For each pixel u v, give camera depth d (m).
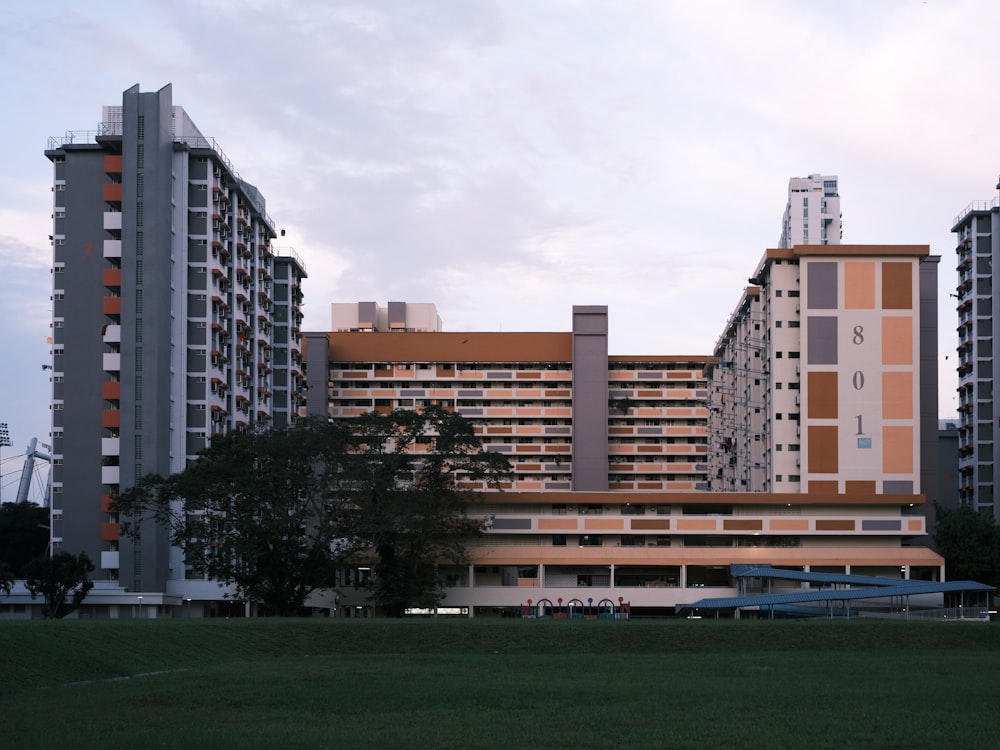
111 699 44.75
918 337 150.62
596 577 134.62
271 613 110.81
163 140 133.50
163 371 131.00
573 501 137.12
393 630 73.50
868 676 56.06
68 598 118.88
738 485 172.38
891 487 148.25
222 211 141.50
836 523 134.88
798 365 151.12
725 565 131.50
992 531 134.62
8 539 161.50
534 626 76.19
